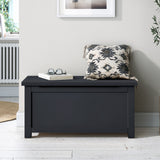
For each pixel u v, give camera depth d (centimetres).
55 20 470
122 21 470
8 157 380
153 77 475
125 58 447
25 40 471
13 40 666
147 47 472
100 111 430
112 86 428
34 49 471
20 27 470
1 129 462
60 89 429
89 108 430
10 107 566
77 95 430
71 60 473
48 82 426
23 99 474
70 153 390
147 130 462
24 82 426
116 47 452
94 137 437
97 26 470
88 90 429
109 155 386
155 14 469
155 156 383
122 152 393
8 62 673
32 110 431
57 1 466
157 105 477
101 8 467
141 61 473
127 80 435
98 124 431
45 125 432
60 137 436
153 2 468
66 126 432
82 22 470
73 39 471
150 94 476
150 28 470
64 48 472
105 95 429
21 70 473
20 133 448
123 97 429
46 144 414
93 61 444
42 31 470
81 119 431
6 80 668
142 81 475
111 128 432
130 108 429
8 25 680
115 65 439
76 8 467
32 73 473
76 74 474
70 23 470
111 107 430
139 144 414
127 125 431
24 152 392
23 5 468
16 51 666
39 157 380
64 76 439
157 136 439
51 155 385
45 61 473
